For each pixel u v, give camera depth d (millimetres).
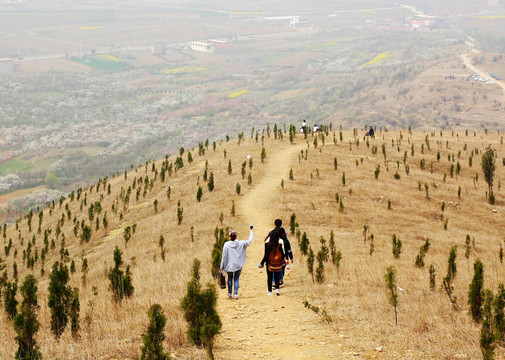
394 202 32062
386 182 36500
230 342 9430
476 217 31766
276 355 8680
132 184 44562
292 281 15078
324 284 14195
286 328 10352
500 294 8625
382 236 24094
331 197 31375
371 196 32656
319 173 37219
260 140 52219
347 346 9055
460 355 8133
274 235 13258
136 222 32500
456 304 11273
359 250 20172
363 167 40250
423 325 9695
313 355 8656
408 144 51719
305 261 17781
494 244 24828
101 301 12766
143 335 7613
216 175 37938
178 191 36250
